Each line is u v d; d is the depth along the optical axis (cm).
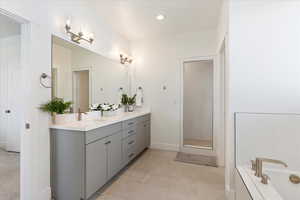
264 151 171
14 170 241
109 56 300
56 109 176
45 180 170
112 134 215
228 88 182
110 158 210
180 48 342
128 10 248
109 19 278
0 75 331
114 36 317
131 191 198
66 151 173
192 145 348
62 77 200
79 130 166
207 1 222
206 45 323
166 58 354
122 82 347
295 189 148
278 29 168
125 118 249
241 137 176
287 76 167
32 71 157
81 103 234
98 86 271
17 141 318
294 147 164
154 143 364
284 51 167
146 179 227
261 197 116
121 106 340
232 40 178
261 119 172
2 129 336
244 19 175
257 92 173
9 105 325
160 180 225
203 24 296
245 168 165
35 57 161
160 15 262
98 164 186
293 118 164
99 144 188
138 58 374
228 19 180
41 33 167
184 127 353
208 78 339
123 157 244
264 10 170
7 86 326
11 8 139
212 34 319
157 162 287
